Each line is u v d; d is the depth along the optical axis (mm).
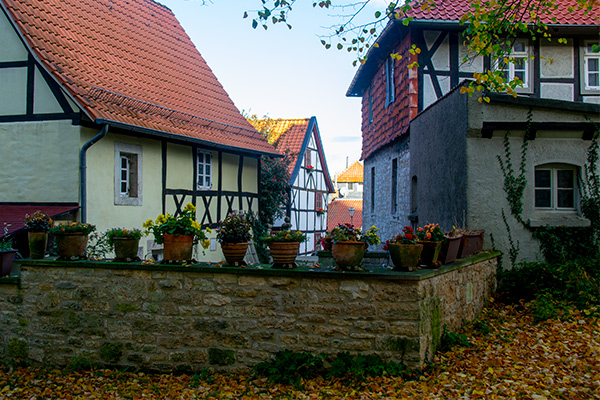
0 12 10391
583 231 8820
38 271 6215
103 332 5953
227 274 5590
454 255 6434
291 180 22453
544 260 8836
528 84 12516
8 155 10328
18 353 6246
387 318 5164
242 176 15898
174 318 5734
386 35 13367
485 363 5484
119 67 12539
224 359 5566
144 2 16234
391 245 5301
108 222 10547
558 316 7070
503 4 7613
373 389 4805
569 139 8867
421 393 4719
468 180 8852
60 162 9961
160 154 12141
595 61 12609
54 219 9484
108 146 10586
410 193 12508
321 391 4887
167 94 13656
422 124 11336
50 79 10078
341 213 41312
